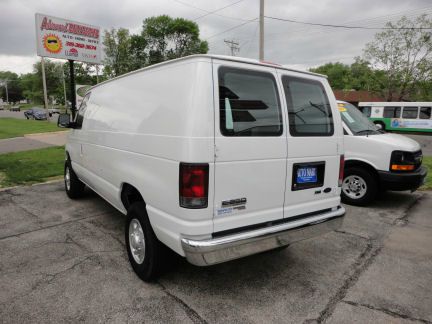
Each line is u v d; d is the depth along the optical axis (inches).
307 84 129.0
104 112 162.7
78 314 105.0
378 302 115.3
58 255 146.6
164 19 2180.1
